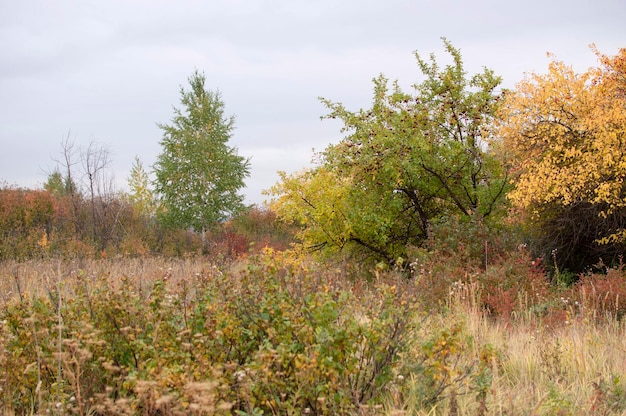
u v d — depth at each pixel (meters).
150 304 4.77
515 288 10.03
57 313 4.74
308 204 15.36
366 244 15.44
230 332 4.51
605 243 13.44
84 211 24.86
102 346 4.47
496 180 15.31
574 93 13.01
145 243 23.92
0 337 4.60
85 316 4.62
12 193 23.92
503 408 4.56
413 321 4.84
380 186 15.59
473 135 15.51
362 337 4.39
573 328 6.95
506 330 7.54
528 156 14.21
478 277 10.36
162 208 29.67
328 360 4.05
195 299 5.14
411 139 14.88
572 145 13.38
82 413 4.06
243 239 25.55
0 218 21.64
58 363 4.23
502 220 14.75
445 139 15.36
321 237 15.24
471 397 4.69
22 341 4.63
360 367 4.48
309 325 4.40
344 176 15.56
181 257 23.97
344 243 15.14
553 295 10.19
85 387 4.36
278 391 4.14
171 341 4.44
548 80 13.37
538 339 6.75
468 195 15.52
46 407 4.19
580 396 5.13
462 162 15.34
